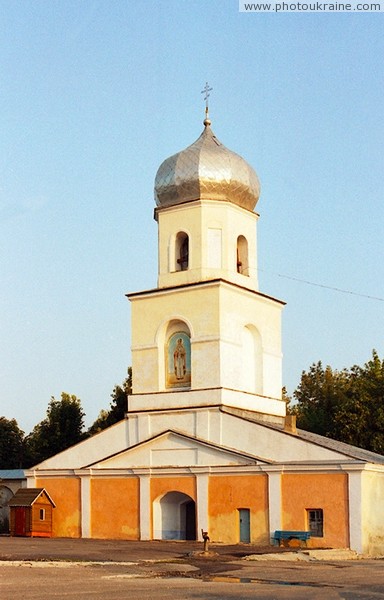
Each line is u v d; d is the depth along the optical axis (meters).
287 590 25.39
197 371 50.53
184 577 29.16
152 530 49.16
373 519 44.78
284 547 44.12
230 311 51.41
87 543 45.25
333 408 77.75
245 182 53.94
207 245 52.69
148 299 53.38
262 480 46.41
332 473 44.59
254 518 46.19
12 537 51.00
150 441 50.34
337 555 41.22
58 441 81.94
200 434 49.31
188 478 48.59
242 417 48.22
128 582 26.36
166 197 54.25
